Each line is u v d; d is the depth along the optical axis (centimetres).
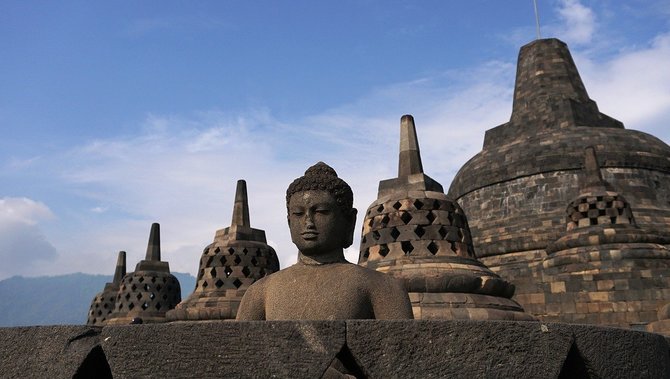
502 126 3622
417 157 1518
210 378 407
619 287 2030
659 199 2942
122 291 3005
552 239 2705
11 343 471
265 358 408
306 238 604
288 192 641
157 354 419
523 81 3653
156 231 3184
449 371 413
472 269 1304
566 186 2962
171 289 3041
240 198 2333
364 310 568
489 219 3139
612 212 2262
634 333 498
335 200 618
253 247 2203
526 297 2192
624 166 2964
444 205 1407
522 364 426
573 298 2091
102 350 449
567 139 3091
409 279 1231
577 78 3588
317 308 559
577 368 469
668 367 540
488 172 3212
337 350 410
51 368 449
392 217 1398
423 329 421
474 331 425
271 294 592
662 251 2064
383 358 413
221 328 417
